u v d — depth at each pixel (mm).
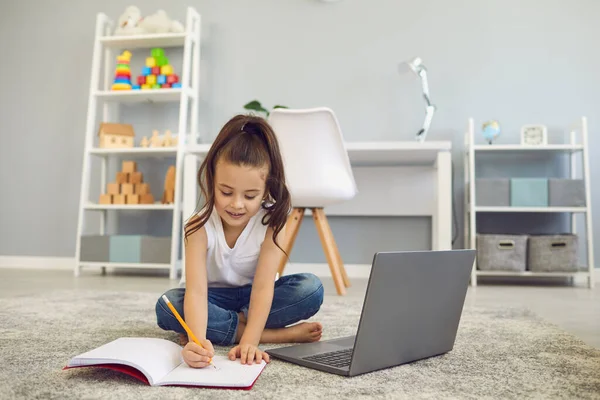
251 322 1144
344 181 2412
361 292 2555
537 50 3383
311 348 1201
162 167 3672
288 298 1309
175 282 2973
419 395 905
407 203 3396
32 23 3896
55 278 3076
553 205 3018
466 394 915
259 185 1077
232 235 1220
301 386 947
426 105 3279
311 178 2379
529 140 3168
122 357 964
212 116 3619
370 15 3508
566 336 1438
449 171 2719
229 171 1053
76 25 3844
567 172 3311
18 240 3832
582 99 3344
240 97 3600
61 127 3824
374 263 965
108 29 3637
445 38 3443
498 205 3053
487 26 3420
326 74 3527
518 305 2082
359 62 3500
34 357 1135
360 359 1015
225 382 928
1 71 3916
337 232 3498
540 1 3393
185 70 3396
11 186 3859
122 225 3684
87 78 3814
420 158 3113
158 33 3500
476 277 3076
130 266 3264
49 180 3816
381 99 3469
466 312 1875
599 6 3350
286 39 3578
